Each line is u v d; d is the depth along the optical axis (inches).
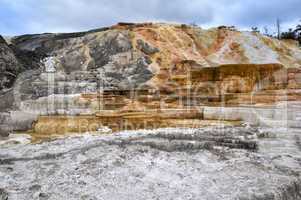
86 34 1683.1
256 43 1659.7
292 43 1897.1
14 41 1774.1
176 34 1539.1
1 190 267.4
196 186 276.2
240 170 313.7
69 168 310.7
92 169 303.1
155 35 1467.8
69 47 1494.8
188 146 390.6
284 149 392.2
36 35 1828.2
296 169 325.1
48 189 269.0
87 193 260.2
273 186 279.3
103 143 397.4
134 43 1397.6
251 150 390.6
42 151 391.5
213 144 399.2
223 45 1622.8
